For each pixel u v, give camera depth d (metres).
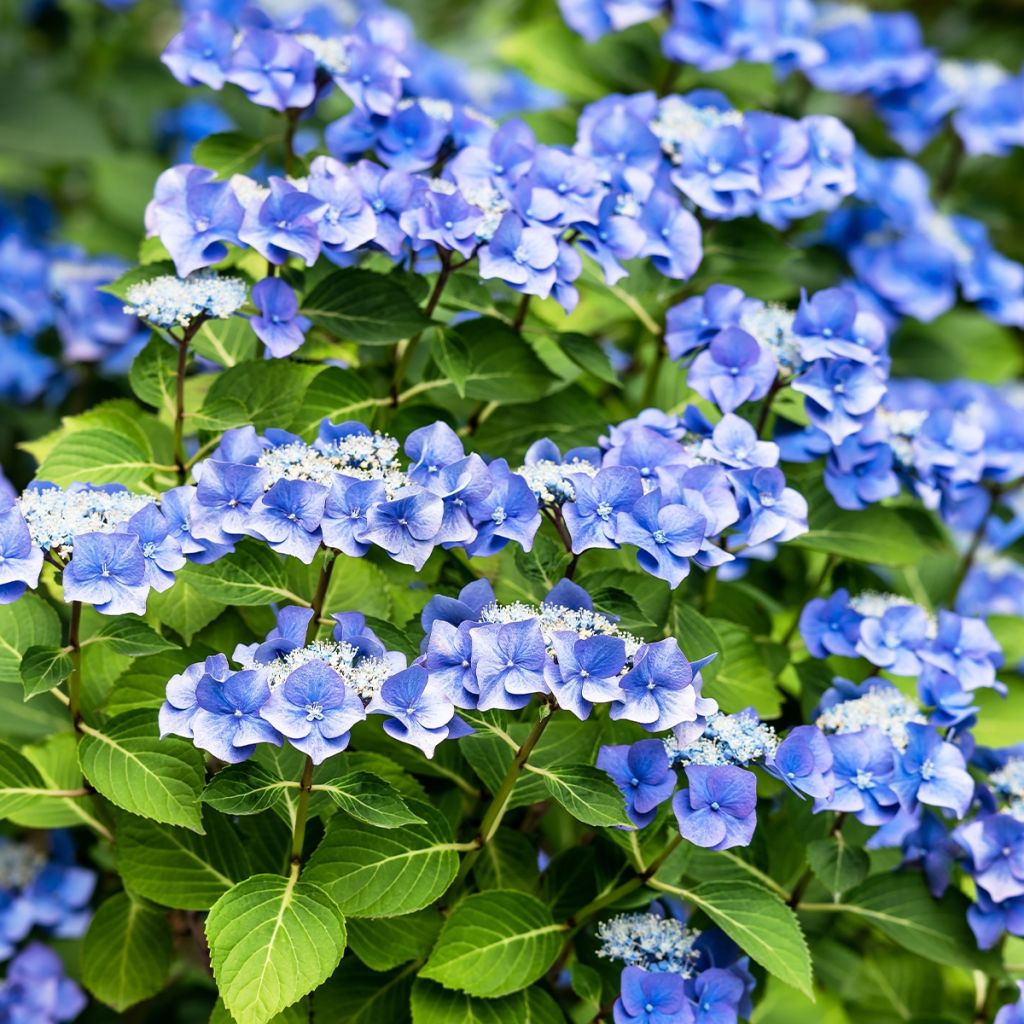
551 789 1.92
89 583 1.88
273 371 2.09
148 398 2.07
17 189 3.53
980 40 4.07
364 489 1.90
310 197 2.01
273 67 2.15
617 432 2.03
